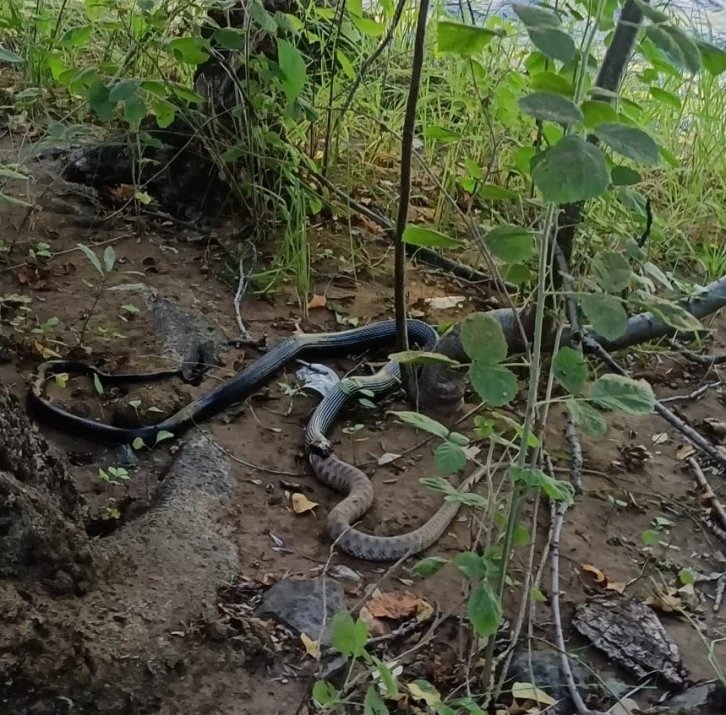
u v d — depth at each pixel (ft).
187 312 9.12
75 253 9.75
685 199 11.93
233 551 6.54
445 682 5.80
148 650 5.44
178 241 10.41
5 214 10.05
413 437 8.12
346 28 10.96
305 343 8.87
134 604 5.74
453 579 6.64
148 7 9.83
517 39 11.62
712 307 8.59
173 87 9.16
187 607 5.85
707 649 6.34
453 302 10.22
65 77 9.57
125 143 10.29
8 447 5.65
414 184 11.91
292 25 9.47
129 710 5.22
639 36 5.26
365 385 8.34
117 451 7.45
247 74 9.91
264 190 10.33
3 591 5.23
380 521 7.13
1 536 5.30
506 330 7.82
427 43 12.05
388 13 11.27
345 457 7.80
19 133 11.67
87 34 10.21
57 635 5.21
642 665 6.12
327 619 6.03
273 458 7.63
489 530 5.60
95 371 8.04
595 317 4.86
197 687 5.44
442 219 11.16
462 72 11.80
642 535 6.84
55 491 6.14
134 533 6.42
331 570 6.58
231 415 8.05
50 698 5.03
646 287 6.18
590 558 7.02
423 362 5.44
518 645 6.06
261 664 5.68
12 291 8.94
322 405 8.06
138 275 9.61
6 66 13.46
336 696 4.90
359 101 11.84
